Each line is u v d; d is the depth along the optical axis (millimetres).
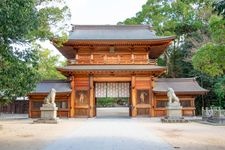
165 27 67625
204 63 34625
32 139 22297
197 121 41500
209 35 64938
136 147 18234
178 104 40781
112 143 19938
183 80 53812
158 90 50281
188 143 20188
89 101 50531
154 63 52406
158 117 49750
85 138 22609
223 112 37469
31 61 22531
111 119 46219
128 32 56875
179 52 70625
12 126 33656
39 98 49844
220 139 22375
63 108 50531
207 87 62156
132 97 50656
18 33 19297
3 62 21172
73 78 50969
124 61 52312
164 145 19109
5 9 17047
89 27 57531
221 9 17438
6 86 22109
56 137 23422
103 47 52375
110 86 53938
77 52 52406
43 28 32438
